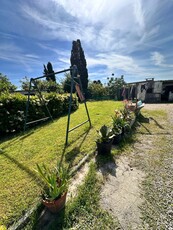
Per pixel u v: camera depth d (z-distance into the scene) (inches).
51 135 171.5
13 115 189.6
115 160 117.6
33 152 130.7
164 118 249.4
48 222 66.1
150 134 175.0
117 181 93.1
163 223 65.7
